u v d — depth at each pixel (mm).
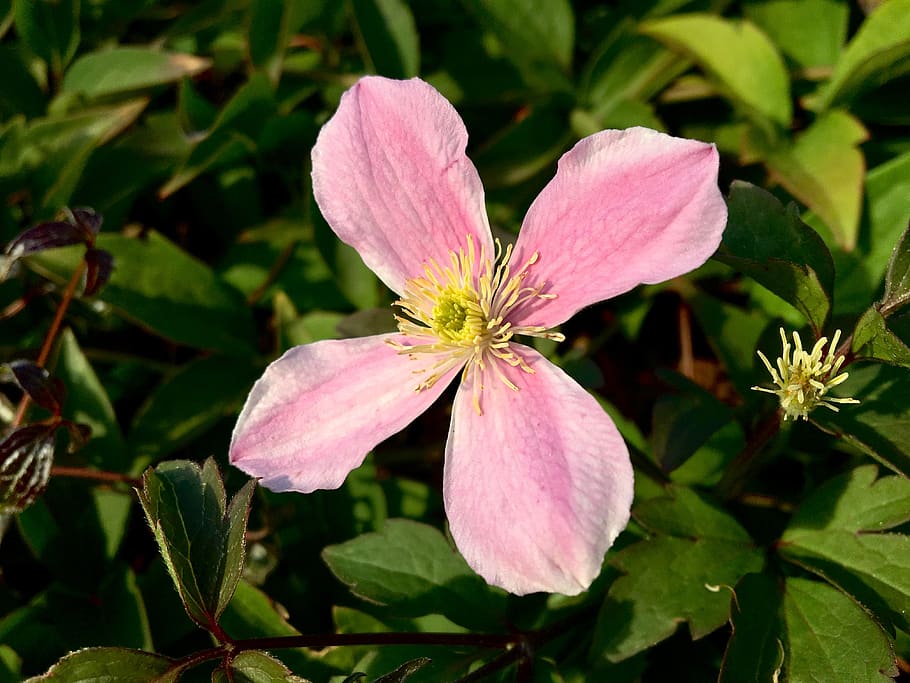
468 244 241
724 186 281
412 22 285
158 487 234
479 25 302
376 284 281
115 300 280
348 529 269
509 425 230
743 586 235
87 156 292
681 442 248
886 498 235
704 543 240
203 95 310
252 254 296
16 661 255
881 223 262
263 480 235
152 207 308
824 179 266
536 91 293
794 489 267
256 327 289
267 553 271
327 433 239
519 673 243
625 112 283
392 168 243
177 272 285
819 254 238
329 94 301
